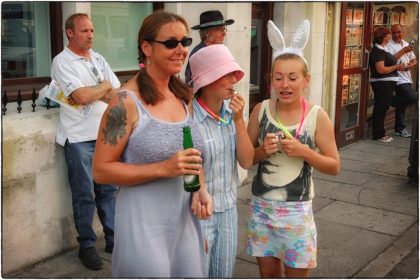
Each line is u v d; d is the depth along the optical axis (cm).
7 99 397
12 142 364
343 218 515
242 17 568
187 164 214
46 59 468
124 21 524
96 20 498
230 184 275
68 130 387
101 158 219
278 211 281
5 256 371
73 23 378
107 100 391
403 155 774
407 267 412
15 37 441
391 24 920
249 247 296
